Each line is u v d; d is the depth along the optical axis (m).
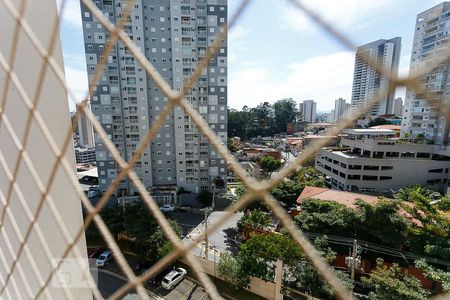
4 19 1.21
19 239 1.46
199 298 9.46
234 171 0.76
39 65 1.23
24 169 1.31
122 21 0.85
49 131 1.28
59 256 1.42
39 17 1.19
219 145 0.78
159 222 0.92
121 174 0.98
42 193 1.29
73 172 1.18
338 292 0.68
